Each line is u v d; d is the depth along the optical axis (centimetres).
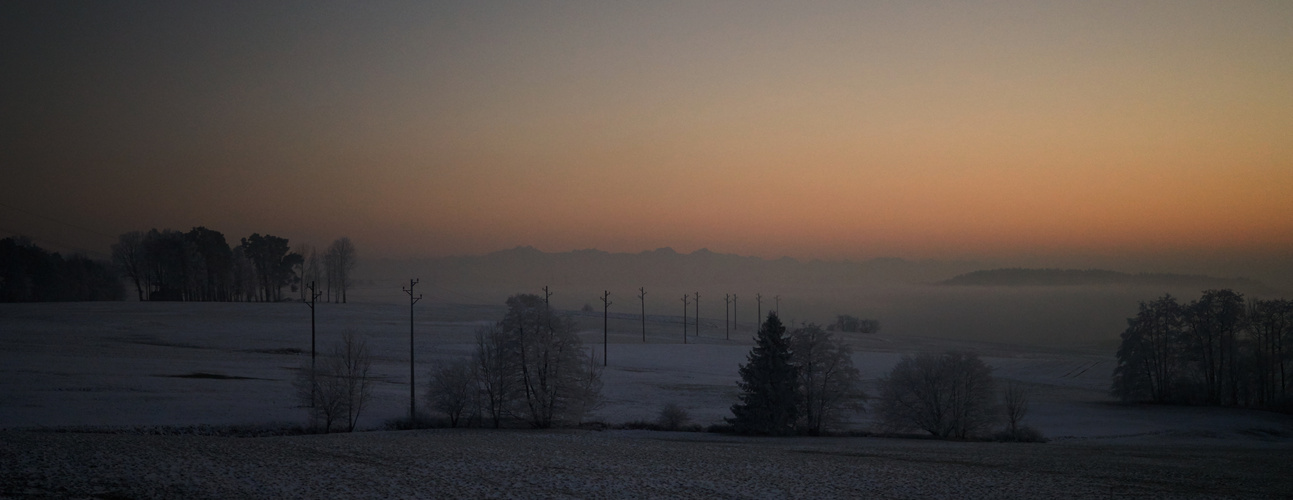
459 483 2848
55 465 2586
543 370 6172
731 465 3612
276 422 5425
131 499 2264
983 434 6400
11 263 15062
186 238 17788
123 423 4938
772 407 6219
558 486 2880
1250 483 3400
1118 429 6912
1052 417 7675
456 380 6041
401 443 4125
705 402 7669
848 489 3020
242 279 19062
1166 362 9144
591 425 6222
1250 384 8838
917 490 3023
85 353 8269
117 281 17838
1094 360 14088
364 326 13425
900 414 6538
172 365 7688
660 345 13412
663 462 3631
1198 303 9250
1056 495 2969
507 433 5547
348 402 5550
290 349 10044
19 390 5750
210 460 2969
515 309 6253
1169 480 3434
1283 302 8819
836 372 6581
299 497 2455
